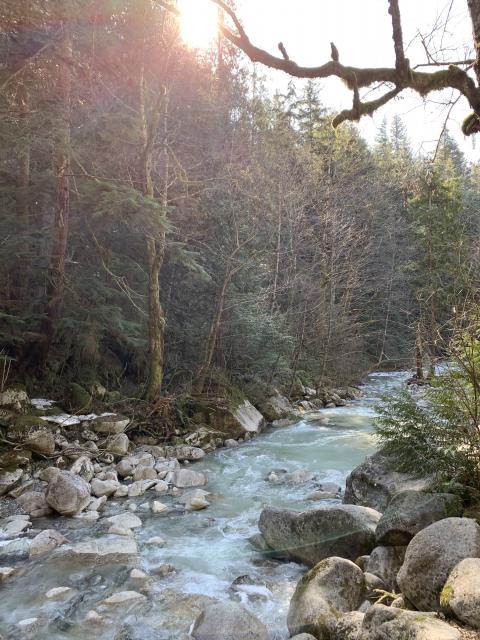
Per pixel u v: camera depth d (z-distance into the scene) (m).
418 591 2.82
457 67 2.65
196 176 13.35
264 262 15.47
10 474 6.29
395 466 5.00
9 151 8.19
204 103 14.28
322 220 17.64
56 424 7.73
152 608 3.65
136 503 6.11
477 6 2.47
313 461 7.96
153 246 9.91
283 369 14.06
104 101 10.55
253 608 3.67
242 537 5.06
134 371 11.39
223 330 12.42
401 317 20.77
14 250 8.46
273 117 21.70
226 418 9.91
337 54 2.52
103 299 9.71
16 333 8.49
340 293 19.36
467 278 4.61
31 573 4.22
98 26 8.54
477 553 2.78
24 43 7.39
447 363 4.58
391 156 20.17
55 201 9.11
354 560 4.08
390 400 5.14
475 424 4.02
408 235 20.19
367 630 2.54
